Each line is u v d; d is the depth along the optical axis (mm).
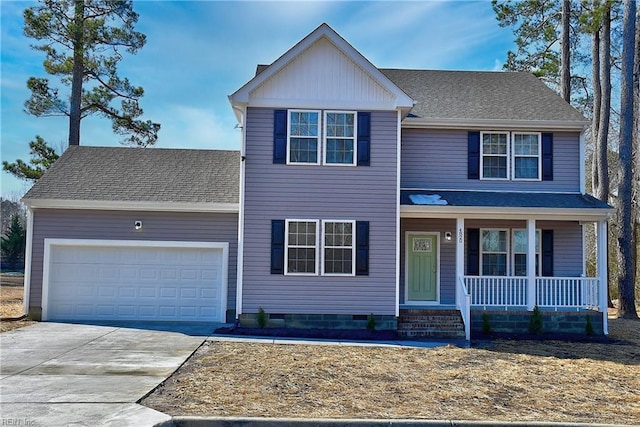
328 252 14359
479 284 15062
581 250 16219
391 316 14219
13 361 9711
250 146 14445
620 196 19594
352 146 14547
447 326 14164
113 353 10508
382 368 9828
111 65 24719
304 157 14477
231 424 6445
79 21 23453
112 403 7055
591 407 7543
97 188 15797
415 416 6840
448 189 16125
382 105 14633
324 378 8875
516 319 14523
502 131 16312
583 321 14570
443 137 16297
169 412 6707
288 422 6480
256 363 9859
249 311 14156
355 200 14438
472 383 8828
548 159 16234
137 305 15312
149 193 15727
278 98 14539
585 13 21609
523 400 7863
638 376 9688
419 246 16250
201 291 15406
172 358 10086
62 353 10477
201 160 18062
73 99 23766
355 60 14586
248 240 14273
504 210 14406
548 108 16891
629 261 19266
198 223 15477
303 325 14164
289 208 14383
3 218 48562
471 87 18578
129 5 24250
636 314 19062
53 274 15273
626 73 19422
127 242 15320
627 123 19484
